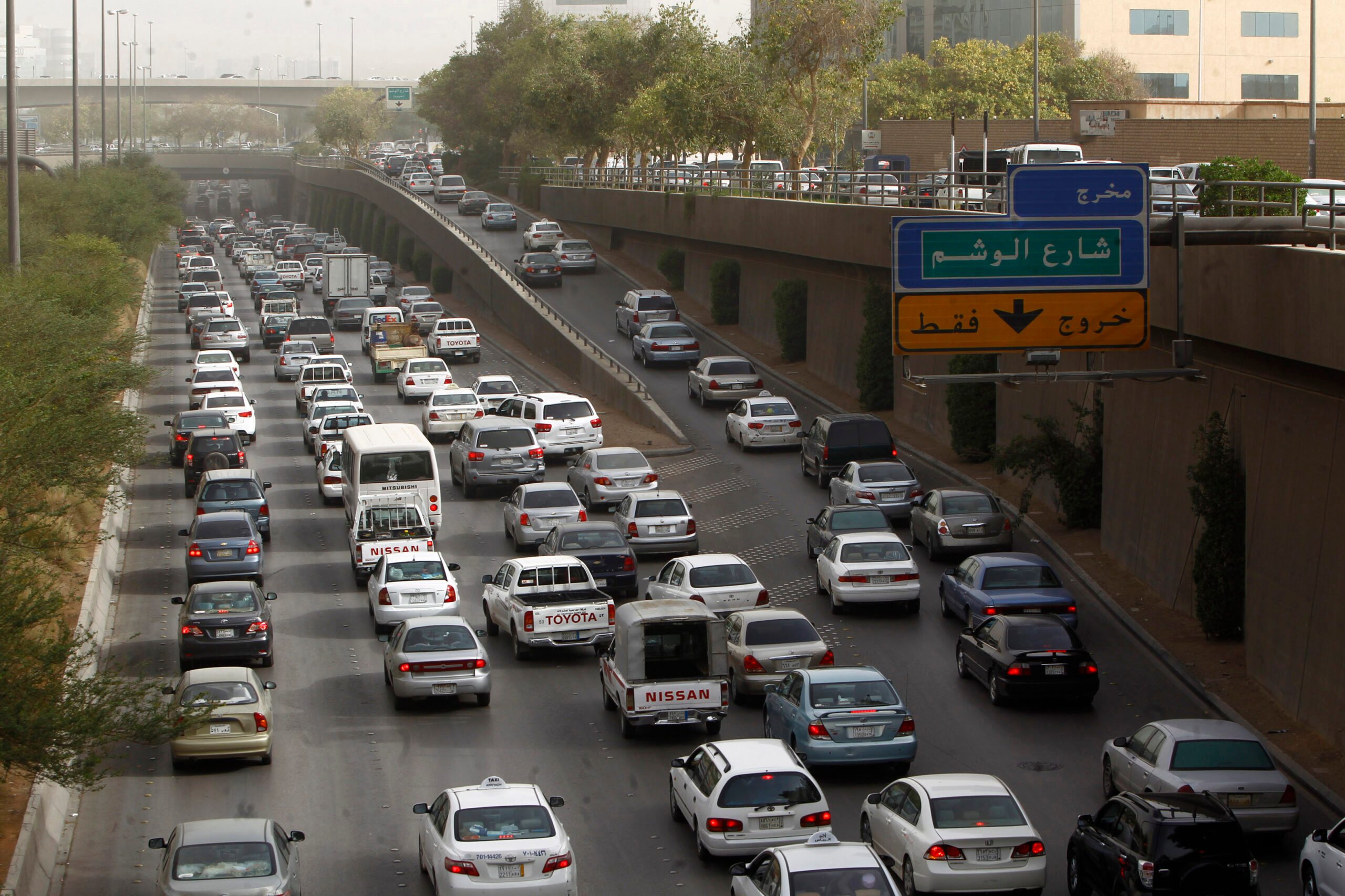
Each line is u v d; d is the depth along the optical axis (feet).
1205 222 104.27
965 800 71.92
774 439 197.67
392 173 630.33
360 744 100.89
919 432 205.57
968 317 97.91
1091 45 434.71
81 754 74.59
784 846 71.46
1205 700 108.37
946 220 97.30
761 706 109.50
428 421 214.69
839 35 271.90
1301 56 439.22
